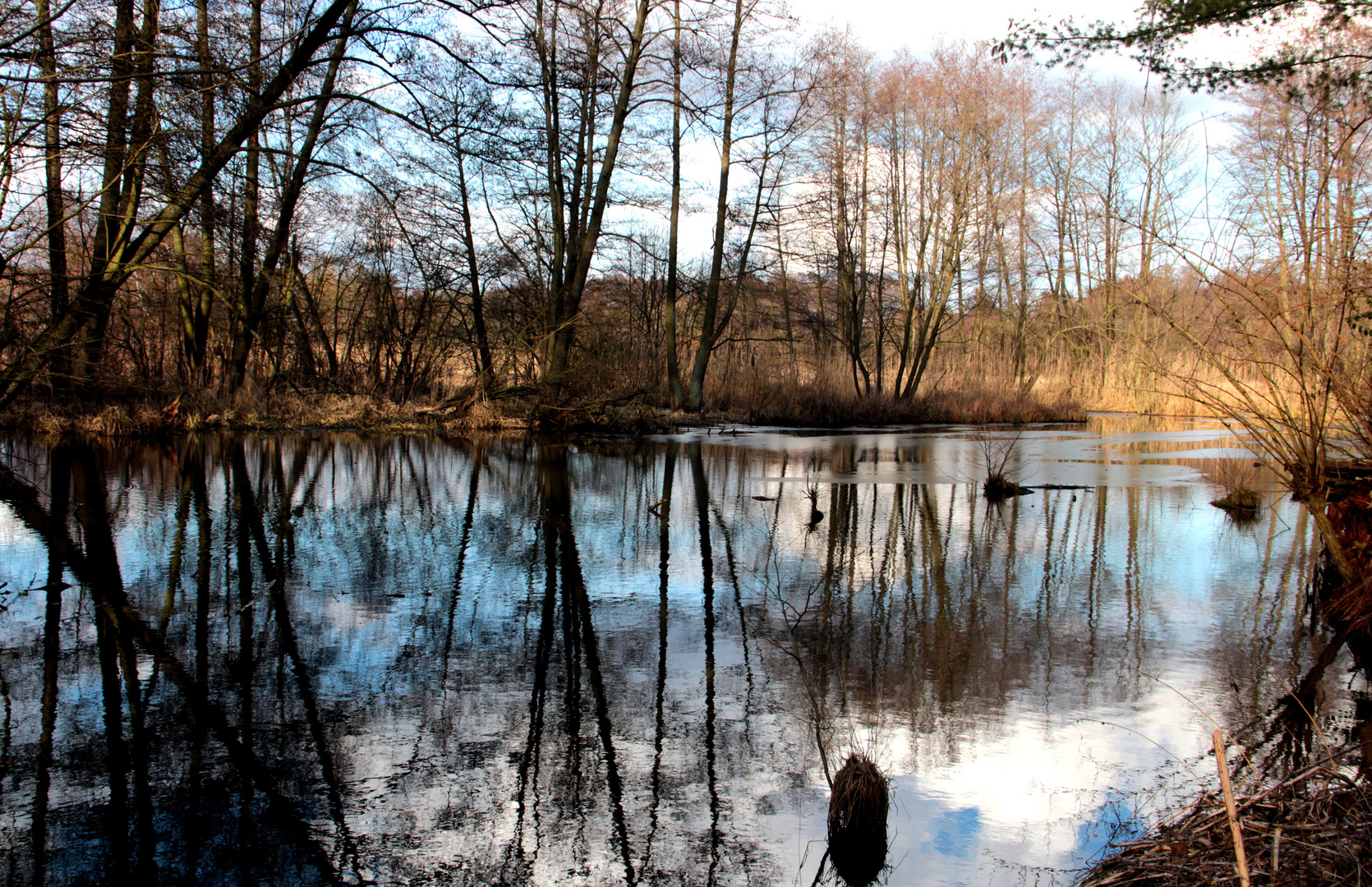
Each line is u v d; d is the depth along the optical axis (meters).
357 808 3.49
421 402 22.20
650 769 3.84
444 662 5.05
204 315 20.42
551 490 11.40
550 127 20.83
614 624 5.75
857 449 17.45
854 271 28.00
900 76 26.89
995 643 5.38
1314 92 6.83
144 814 3.42
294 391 21.58
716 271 25.44
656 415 22.25
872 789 3.27
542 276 23.67
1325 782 3.14
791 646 5.35
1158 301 6.73
